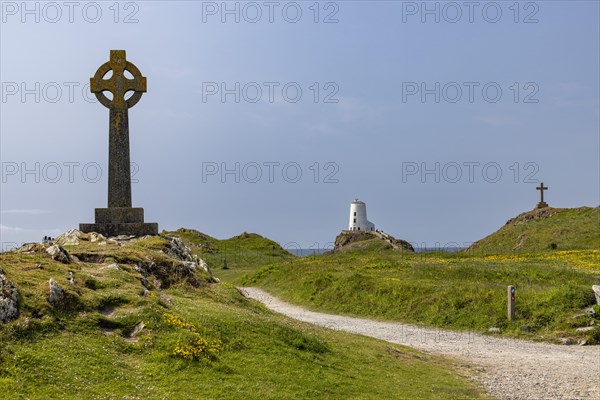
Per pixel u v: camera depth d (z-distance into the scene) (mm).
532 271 46625
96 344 18734
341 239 108500
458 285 41531
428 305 39781
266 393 17984
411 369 23938
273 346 21828
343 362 22594
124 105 39344
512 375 24797
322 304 46188
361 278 46844
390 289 43281
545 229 87250
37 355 17266
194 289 28984
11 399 15227
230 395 17469
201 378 18234
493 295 38281
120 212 38656
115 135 39156
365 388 20109
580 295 36219
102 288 22625
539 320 34969
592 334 32688
